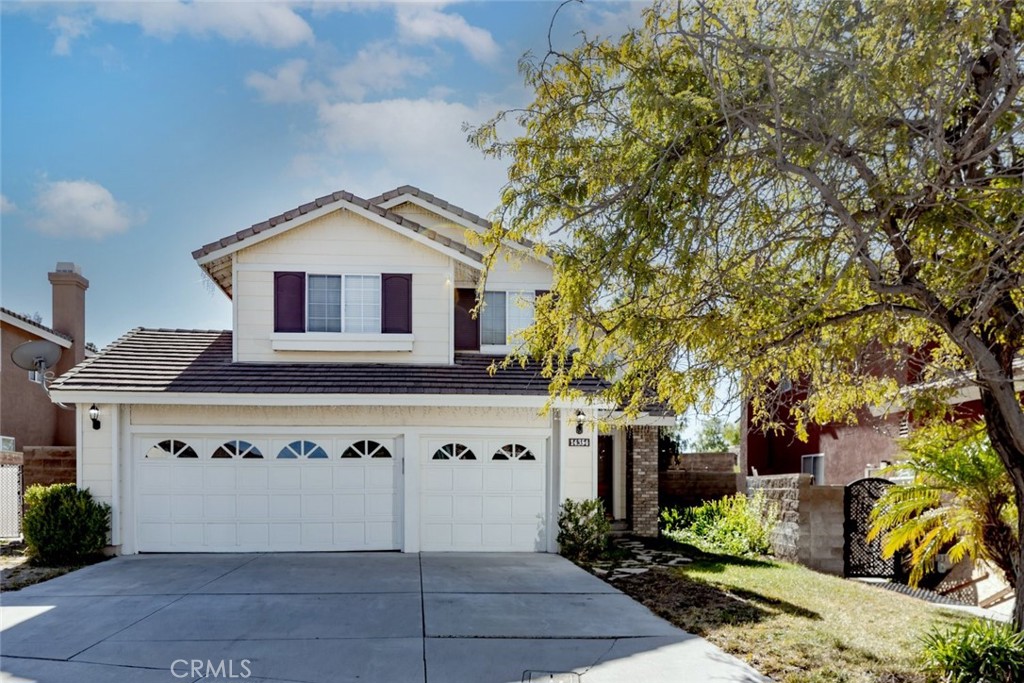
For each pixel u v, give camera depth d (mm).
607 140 6719
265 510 13352
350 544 13461
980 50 6133
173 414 13219
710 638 7656
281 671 6535
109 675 6418
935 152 5852
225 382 13305
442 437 13719
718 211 6160
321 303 14781
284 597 9469
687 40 5949
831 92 5805
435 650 7184
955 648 6363
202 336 16312
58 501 12312
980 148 6457
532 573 11414
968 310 6480
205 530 13219
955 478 9750
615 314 6934
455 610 8828
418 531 13516
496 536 13734
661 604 9227
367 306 14867
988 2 5754
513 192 6816
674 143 5820
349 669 6598
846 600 9570
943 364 8570
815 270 7414
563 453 13672
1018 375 9422
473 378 14211
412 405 13383
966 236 6531
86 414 12969
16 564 12023
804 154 6258
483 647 7301
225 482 13305
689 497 21141
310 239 14828
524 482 13859
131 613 8602
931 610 9172
